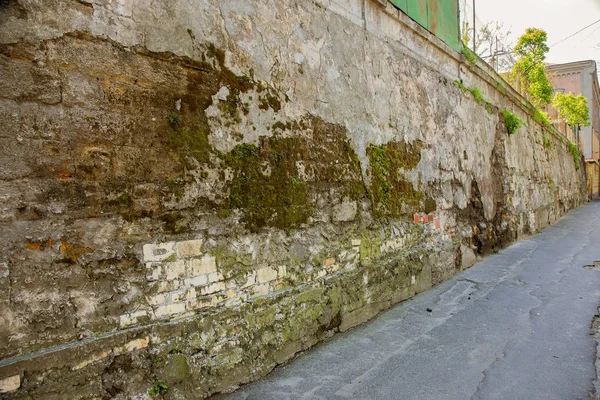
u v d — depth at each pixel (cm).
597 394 294
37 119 210
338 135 417
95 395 226
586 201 2911
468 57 777
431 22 643
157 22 260
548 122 1566
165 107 263
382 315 464
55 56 216
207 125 287
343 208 420
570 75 3438
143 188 251
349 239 428
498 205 912
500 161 941
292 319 350
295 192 360
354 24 457
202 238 283
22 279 204
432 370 335
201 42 285
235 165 306
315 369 334
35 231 209
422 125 594
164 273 262
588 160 3297
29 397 203
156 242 257
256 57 327
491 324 439
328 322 391
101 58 233
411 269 534
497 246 893
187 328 271
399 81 542
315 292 374
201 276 282
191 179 276
